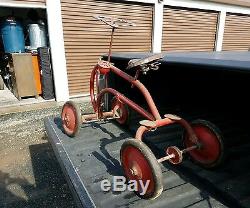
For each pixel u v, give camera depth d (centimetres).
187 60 151
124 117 241
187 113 299
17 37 516
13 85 534
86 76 556
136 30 598
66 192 235
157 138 229
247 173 170
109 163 176
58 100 521
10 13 611
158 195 131
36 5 457
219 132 164
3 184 248
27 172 269
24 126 397
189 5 657
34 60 502
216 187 153
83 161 178
